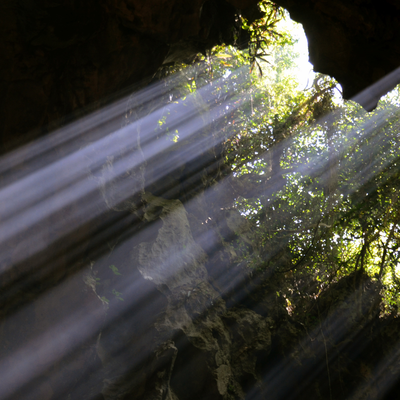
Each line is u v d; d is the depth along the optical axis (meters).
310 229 16.36
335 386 14.39
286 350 13.66
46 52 5.88
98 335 7.70
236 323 12.38
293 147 17.80
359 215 15.05
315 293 16.41
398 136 15.57
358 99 8.16
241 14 9.25
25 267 6.09
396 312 16.42
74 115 6.73
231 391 11.12
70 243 7.02
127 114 9.54
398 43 7.00
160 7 6.52
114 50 6.68
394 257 15.02
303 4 7.42
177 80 12.92
